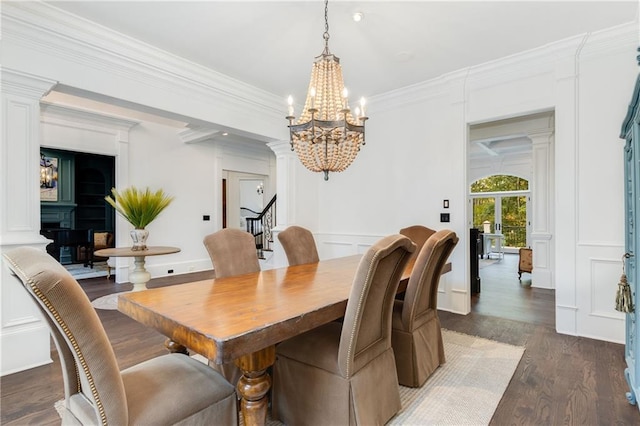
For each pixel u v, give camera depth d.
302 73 3.51
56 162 7.16
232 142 6.62
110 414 1.02
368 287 1.45
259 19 2.53
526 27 2.65
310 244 3.07
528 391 2.01
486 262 8.09
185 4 2.34
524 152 8.07
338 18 2.52
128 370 1.37
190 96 3.38
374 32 2.72
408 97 3.98
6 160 2.29
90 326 1.00
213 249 2.32
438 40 2.85
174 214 5.81
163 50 3.01
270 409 1.85
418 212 3.94
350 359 1.49
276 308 1.47
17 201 2.34
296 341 1.71
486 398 1.94
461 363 2.40
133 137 5.34
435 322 2.37
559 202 2.99
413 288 2.06
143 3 2.33
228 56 3.13
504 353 2.56
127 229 5.23
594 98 2.83
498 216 9.90
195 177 6.15
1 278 2.23
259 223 7.75
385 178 4.24
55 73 2.50
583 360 2.41
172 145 5.82
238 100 3.84
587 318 2.86
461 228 3.60
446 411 1.82
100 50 2.69
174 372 1.36
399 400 1.81
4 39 2.27
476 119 3.49
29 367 2.32
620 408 1.82
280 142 4.50
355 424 1.51
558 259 2.99
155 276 5.52
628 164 2.16
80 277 5.61
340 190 4.74
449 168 3.69
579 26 2.64
